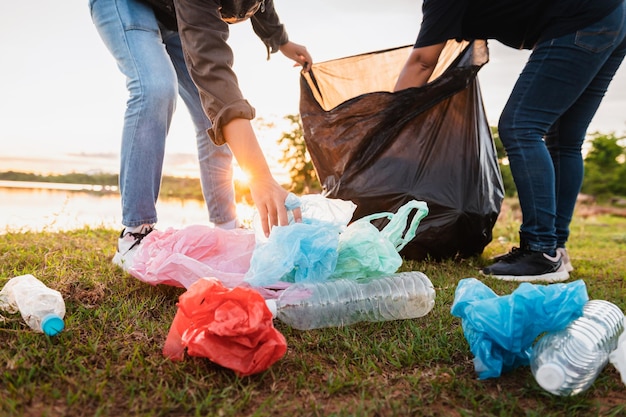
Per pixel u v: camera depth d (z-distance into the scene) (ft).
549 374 3.42
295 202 5.06
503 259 8.09
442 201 8.22
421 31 8.10
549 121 7.67
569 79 7.38
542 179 7.65
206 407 3.47
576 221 20.88
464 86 8.20
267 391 3.77
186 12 5.22
